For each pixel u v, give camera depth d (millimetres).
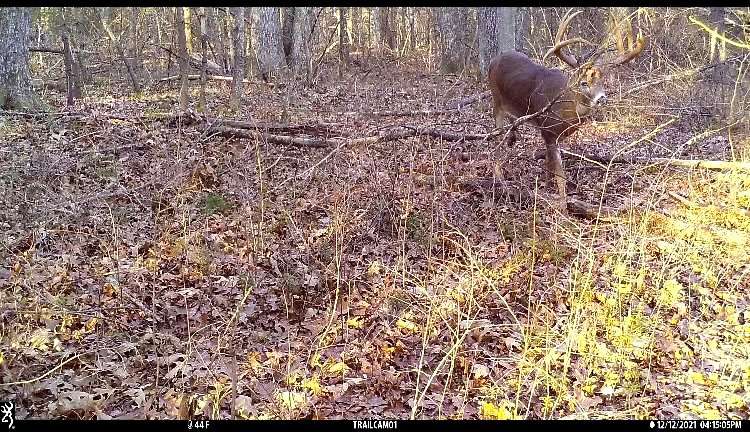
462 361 2195
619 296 2455
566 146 4418
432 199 3152
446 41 8547
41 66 8484
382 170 3465
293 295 2605
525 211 3320
